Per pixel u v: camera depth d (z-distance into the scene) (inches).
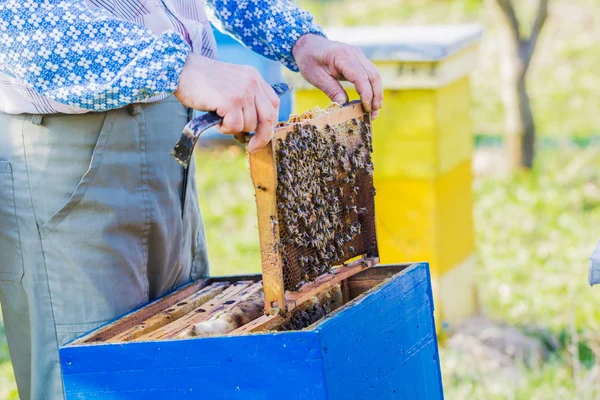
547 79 517.3
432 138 197.9
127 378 113.7
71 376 114.3
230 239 306.7
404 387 122.7
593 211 313.0
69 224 124.1
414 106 197.8
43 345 126.2
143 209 126.3
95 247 124.5
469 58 214.4
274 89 118.3
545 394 172.9
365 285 129.9
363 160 127.0
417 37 205.8
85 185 123.3
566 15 604.7
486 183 350.9
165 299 127.8
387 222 205.6
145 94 114.2
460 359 195.8
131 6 124.0
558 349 197.3
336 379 112.8
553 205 318.0
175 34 114.3
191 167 133.8
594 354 193.0
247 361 111.9
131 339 119.1
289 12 133.7
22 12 114.9
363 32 222.2
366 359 117.0
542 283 245.0
